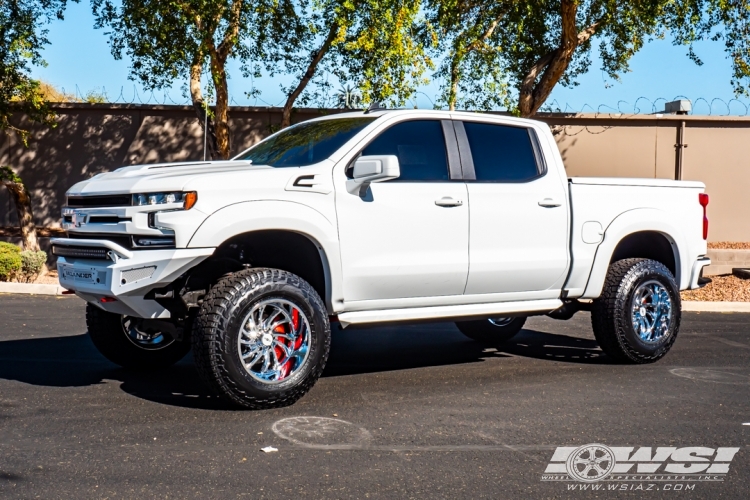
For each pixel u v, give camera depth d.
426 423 5.32
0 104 14.34
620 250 7.88
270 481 4.20
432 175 6.39
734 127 16.64
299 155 6.30
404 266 6.16
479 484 4.21
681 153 16.58
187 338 6.55
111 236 5.64
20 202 14.97
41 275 14.22
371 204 6.03
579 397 6.09
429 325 9.91
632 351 7.29
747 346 8.55
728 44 14.49
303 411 5.59
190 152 16.20
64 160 16.09
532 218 6.77
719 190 16.77
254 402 5.52
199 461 4.50
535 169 6.95
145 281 5.41
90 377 6.62
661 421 5.44
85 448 4.71
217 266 6.07
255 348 5.57
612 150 16.56
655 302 7.42
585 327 9.87
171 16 12.73
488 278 6.58
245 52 13.84
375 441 4.91
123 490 4.05
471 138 6.68
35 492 4.01
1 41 13.65
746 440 5.04
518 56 15.37
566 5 13.41
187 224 5.35
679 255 7.63
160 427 5.16
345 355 7.86
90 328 6.68
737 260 14.86
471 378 6.77
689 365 7.43
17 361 7.23
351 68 13.94
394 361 7.56
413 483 4.20
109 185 5.72
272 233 5.79
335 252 5.87
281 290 5.57
